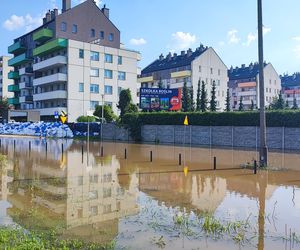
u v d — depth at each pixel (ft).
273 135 95.20
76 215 27.86
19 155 76.64
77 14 205.98
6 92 354.54
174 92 143.33
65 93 191.31
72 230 23.93
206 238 22.35
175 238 22.33
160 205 31.42
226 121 106.63
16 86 249.55
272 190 38.68
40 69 209.05
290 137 91.86
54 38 200.44
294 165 60.03
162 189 39.06
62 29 201.36
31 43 230.27
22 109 227.81
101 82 202.39
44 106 212.23
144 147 101.86
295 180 45.06
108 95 204.74
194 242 21.59
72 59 191.72
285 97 319.06
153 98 140.46
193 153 82.48
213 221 25.62
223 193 36.96
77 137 154.40
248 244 21.38
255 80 301.63
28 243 19.99
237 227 24.71
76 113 192.75
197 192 37.47
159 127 126.52
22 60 233.96
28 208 29.99
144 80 290.15
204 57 262.26
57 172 51.75
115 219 26.71
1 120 225.35
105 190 38.22
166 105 142.10
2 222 25.52
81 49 195.11
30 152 84.23
